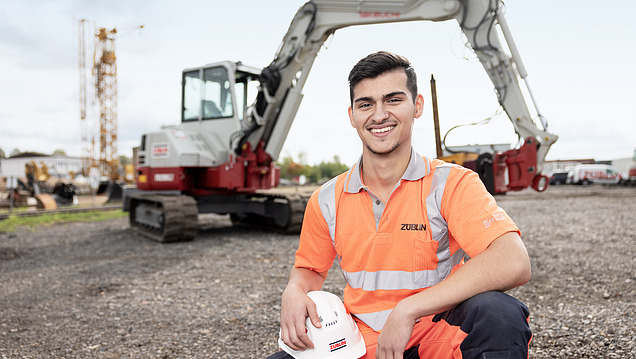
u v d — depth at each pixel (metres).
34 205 20.77
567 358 2.57
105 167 51.44
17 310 4.02
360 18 7.77
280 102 8.65
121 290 4.70
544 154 7.37
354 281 1.60
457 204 1.44
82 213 15.43
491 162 7.84
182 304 4.09
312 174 71.12
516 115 7.23
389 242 1.51
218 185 8.59
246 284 4.81
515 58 7.06
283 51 8.49
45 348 3.04
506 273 1.27
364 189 1.56
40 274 5.66
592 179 34.06
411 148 1.56
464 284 1.30
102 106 51.41
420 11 7.37
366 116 1.49
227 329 3.36
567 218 10.45
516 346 1.23
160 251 7.23
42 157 88.31
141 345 3.06
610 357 2.54
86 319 3.71
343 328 1.49
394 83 1.46
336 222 1.62
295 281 1.67
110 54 51.50
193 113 9.25
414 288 1.50
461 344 1.30
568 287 4.29
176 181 8.60
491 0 6.95
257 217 10.20
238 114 8.87
